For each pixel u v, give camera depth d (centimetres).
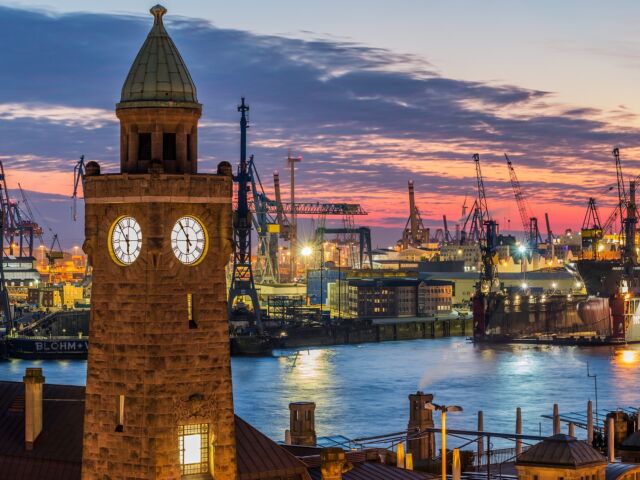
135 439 7088
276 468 8881
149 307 7069
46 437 8988
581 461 9325
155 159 7081
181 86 7250
